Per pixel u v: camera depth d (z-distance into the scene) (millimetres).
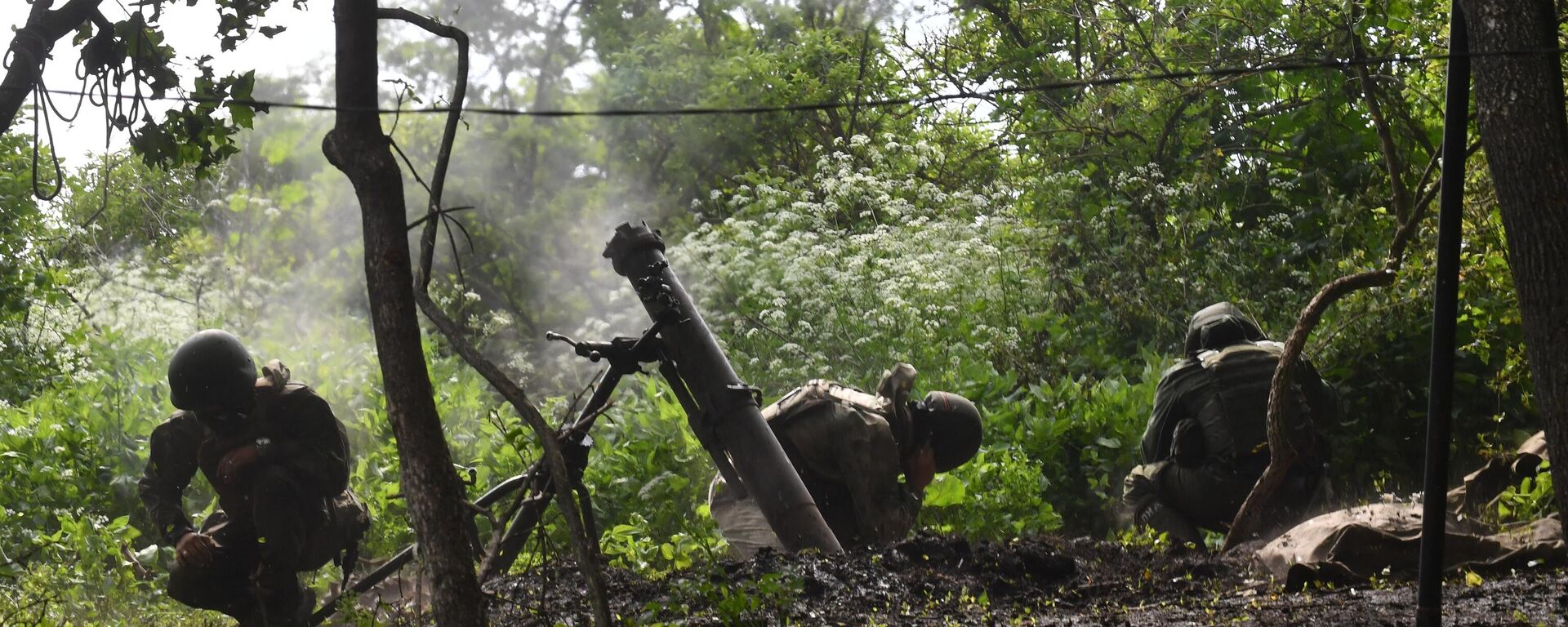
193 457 5914
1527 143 3895
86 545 7582
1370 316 10594
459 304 12250
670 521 8562
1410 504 6555
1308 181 13867
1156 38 15250
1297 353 6539
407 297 3748
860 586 5488
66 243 13680
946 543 5926
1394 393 10492
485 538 8609
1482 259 8820
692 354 6551
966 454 7188
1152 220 14008
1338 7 13039
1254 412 7504
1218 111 14766
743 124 12438
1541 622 4586
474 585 3727
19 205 12102
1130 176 14352
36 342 11977
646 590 5680
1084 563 6129
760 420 6559
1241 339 7957
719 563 5883
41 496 8742
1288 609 5035
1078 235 13547
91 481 9133
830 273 12195
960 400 7211
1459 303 9227
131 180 13578
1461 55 3938
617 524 8586
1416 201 8047
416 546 4004
